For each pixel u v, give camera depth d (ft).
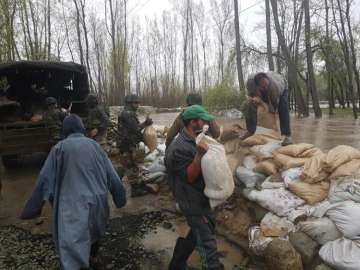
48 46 62.69
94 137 23.73
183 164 10.50
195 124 10.84
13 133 27.53
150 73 118.11
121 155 21.24
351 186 12.11
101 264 12.98
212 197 10.24
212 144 10.36
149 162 22.45
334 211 11.73
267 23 62.85
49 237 15.44
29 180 25.45
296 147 15.57
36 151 28.17
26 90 33.01
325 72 83.25
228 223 15.38
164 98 109.60
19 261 13.39
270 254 11.62
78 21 66.85
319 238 11.63
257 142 17.03
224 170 10.18
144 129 22.45
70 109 30.27
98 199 10.87
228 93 54.34
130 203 18.99
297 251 11.68
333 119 57.00
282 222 12.85
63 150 11.03
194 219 10.62
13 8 44.70
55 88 33.63
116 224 16.43
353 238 10.94
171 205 18.44
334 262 10.60
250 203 14.96
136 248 14.11
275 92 17.29
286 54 65.82
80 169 10.84
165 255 13.50
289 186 13.64
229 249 13.71
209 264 10.53
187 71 130.52
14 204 20.03
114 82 88.84
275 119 18.24
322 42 71.41
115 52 82.99
